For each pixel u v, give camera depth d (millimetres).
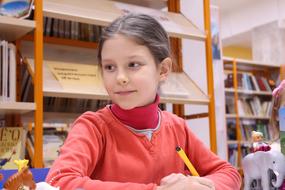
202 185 564
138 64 688
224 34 5691
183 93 1880
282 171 731
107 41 687
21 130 1403
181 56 2199
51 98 1813
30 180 484
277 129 854
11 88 1389
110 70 695
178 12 2217
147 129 790
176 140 846
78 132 725
